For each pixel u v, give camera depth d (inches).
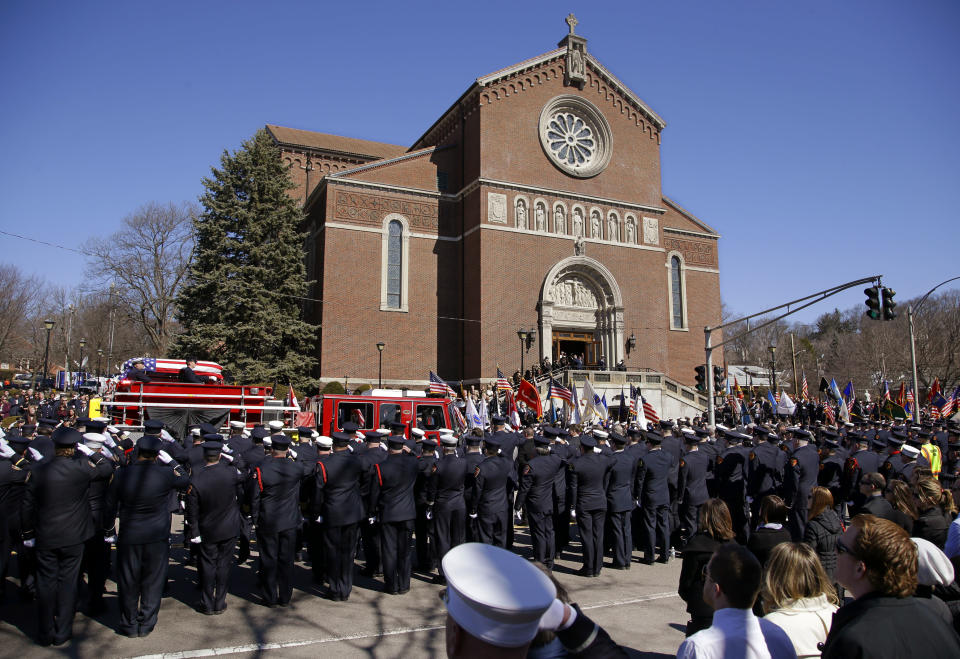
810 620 176.7
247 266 1353.3
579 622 119.1
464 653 89.1
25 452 369.7
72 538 305.0
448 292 1537.9
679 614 358.6
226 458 369.1
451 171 1598.2
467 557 95.7
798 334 4781.0
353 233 1470.2
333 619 346.0
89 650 296.8
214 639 312.8
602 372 1365.7
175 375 822.5
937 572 182.2
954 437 634.2
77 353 2901.1
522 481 450.6
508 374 1435.8
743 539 508.7
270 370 1310.3
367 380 1433.3
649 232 1649.9
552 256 1523.1
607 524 523.2
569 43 1615.4
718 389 1392.7
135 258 1973.4
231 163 1417.3
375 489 418.3
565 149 1606.8
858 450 554.3
